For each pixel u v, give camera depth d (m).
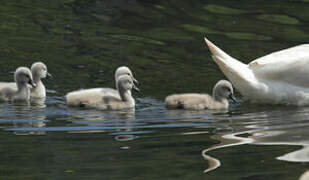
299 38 21.36
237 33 21.91
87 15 23.44
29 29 21.41
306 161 10.11
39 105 14.84
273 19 23.55
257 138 11.62
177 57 19.39
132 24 22.58
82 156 10.38
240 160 10.20
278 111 14.58
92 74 17.58
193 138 11.62
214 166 9.86
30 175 9.43
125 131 12.20
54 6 24.47
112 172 9.55
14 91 15.45
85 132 12.07
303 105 15.25
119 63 18.58
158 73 17.92
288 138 11.59
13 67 17.83
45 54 19.05
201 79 17.48
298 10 24.61
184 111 14.53
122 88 15.06
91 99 14.73
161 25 22.64
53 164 9.93
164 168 9.76
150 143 11.23
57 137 11.63
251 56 19.53
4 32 20.94
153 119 13.48
